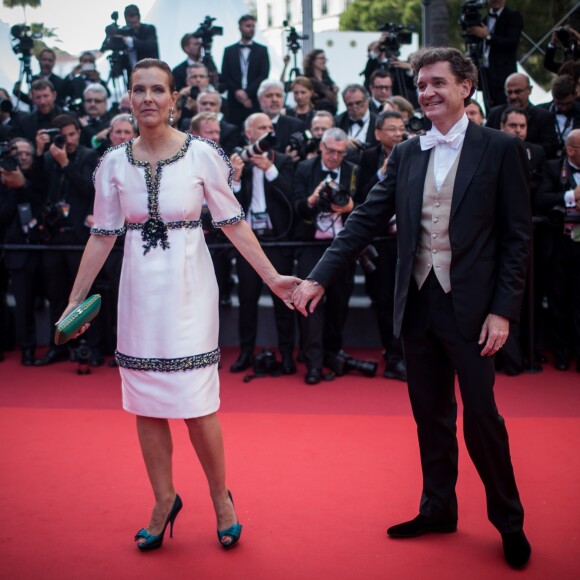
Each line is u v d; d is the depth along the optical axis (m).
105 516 3.88
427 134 3.35
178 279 3.35
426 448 3.58
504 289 3.20
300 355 7.21
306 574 3.29
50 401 6.01
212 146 3.45
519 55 12.01
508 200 3.22
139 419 3.52
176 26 11.78
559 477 4.27
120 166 3.41
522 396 6.00
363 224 3.54
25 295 7.16
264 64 9.45
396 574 3.28
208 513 3.90
